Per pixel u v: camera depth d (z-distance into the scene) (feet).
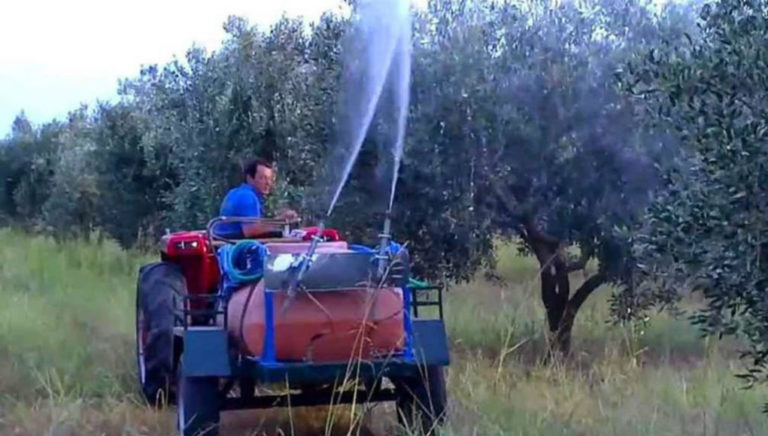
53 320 34.14
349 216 32.30
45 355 28.66
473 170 30.40
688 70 15.71
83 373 27.09
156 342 24.34
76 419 22.90
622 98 28.96
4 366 27.30
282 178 36.91
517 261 46.14
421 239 31.58
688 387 25.44
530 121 29.96
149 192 59.67
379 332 19.25
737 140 14.62
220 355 19.79
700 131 15.26
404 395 21.16
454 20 30.83
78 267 52.60
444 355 19.75
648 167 28.45
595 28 30.66
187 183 43.24
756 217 14.82
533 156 30.22
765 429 21.03
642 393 24.75
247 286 20.27
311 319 18.97
